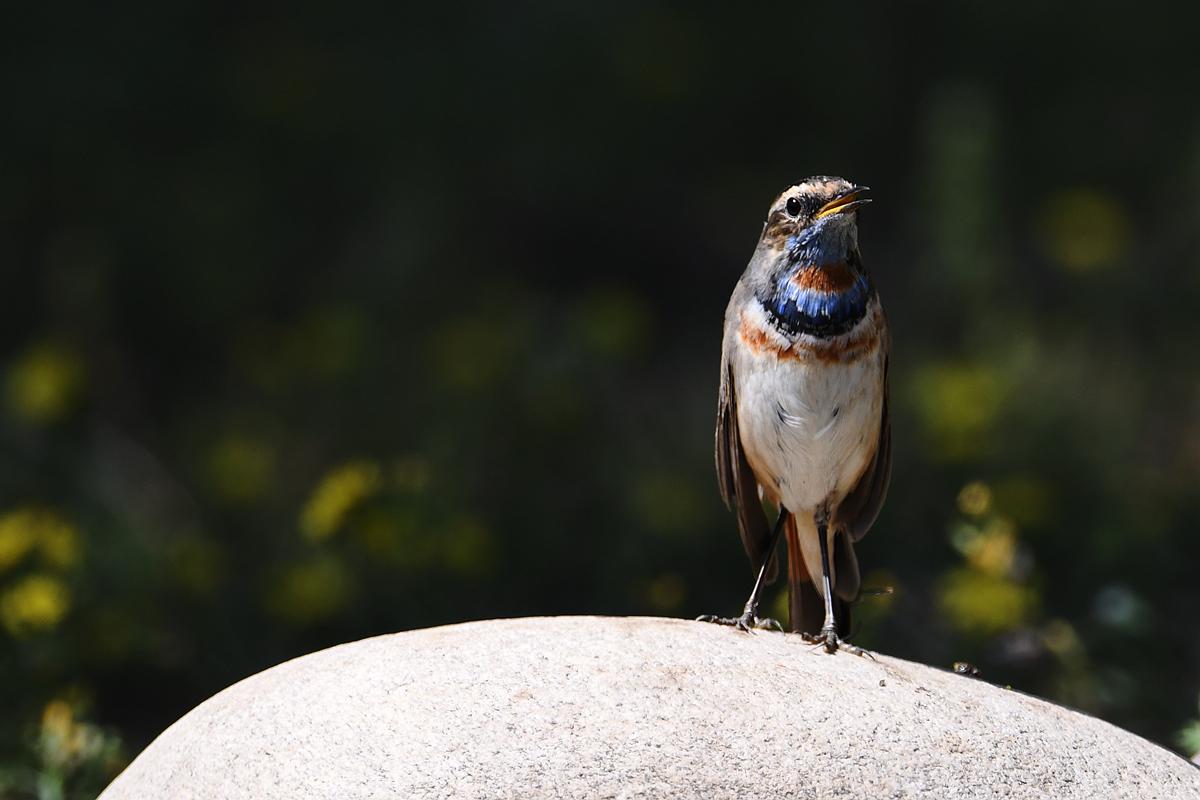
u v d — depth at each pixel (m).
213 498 13.05
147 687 11.22
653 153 18.98
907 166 19.47
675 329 18.00
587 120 18.73
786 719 5.67
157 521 13.07
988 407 12.61
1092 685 9.78
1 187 17.56
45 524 10.58
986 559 9.94
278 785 5.55
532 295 17.39
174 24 18.59
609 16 19.14
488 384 13.20
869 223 19.17
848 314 7.18
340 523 10.35
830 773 5.52
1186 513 12.76
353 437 13.76
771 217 7.35
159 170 17.97
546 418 12.99
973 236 14.93
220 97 18.44
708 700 5.72
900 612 10.96
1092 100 19.97
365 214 17.95
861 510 7.74
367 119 18.44
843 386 7.20
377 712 5.71
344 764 5.54
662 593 10.95
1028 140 19.77
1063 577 11.73
